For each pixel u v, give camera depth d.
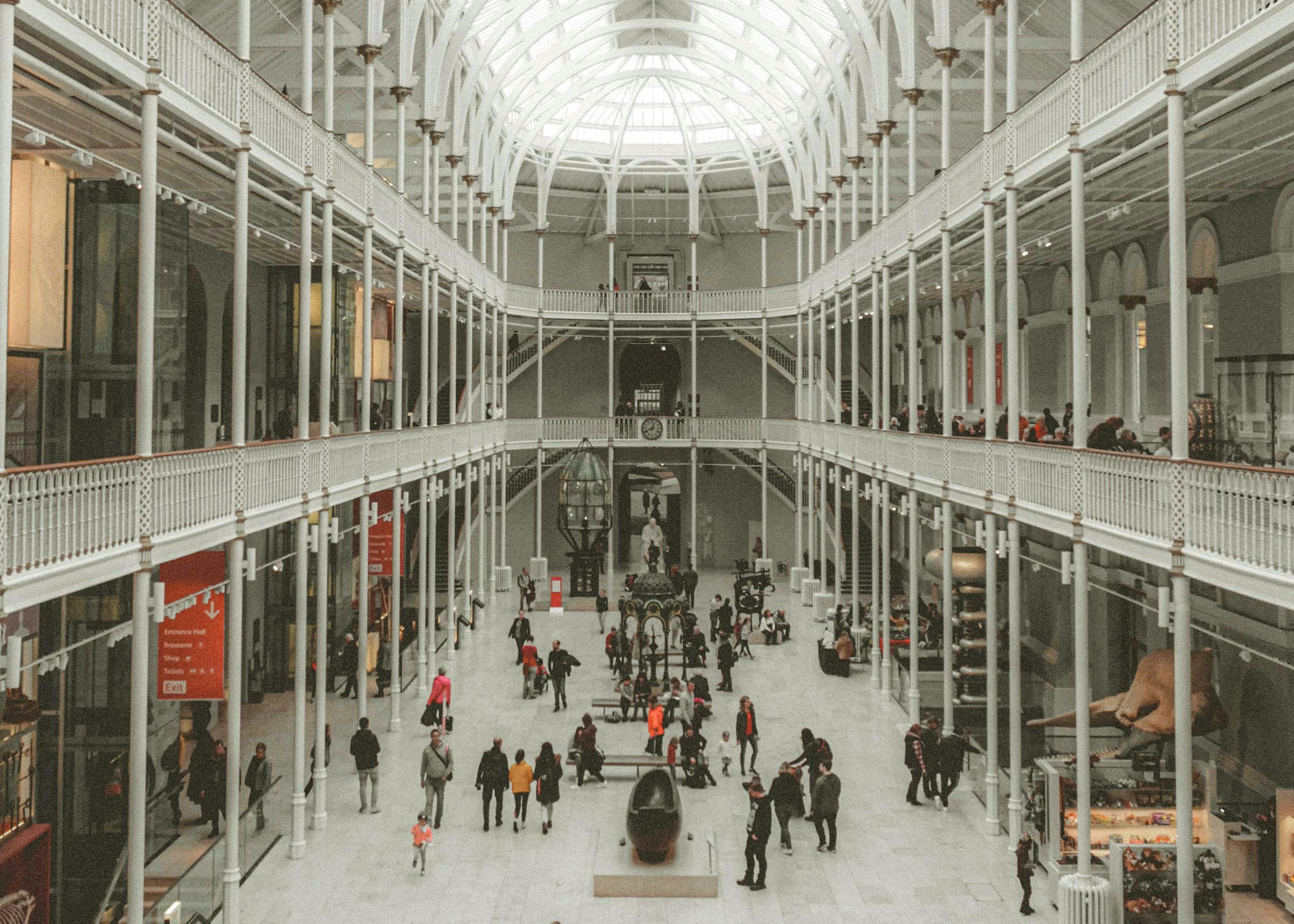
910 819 18.12
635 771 20.84
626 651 26.53
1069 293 26.30
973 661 24.62
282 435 21.83
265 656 26.23
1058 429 22.11
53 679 16.33
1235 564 10.29
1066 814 14.89
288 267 25.08
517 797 17.72
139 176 15.57
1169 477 11.56
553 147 43.84
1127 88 12.85
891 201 40.97
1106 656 22.31
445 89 27.84
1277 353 16.69
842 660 28.17
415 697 25.95
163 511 11.81
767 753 21.73
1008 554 17.25
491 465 39.84
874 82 26.86
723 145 44.66
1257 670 16.88
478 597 37.41
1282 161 15.18
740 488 48.66
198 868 13.18
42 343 14.29
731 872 15.82
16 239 13.94
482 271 36.06
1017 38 18.55
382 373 30.81
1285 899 14.07
